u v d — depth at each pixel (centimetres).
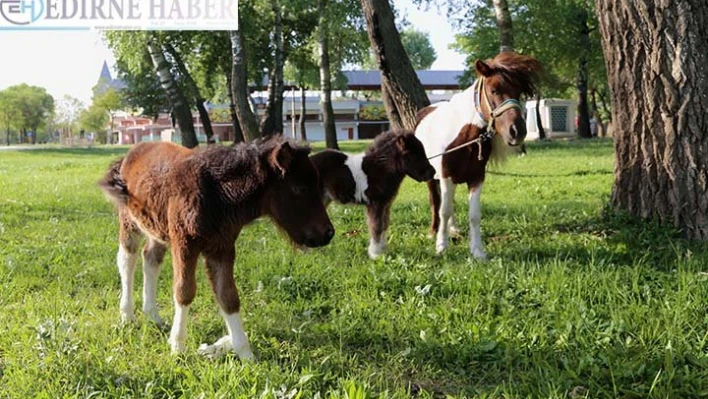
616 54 722
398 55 1103
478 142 706
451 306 524
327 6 2406
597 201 1052
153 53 2467
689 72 664
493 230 825
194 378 387
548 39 3531
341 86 3588
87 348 450
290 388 382
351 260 698
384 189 725
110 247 781
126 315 506
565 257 640
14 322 510
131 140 8338
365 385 368
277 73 2445
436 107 857
